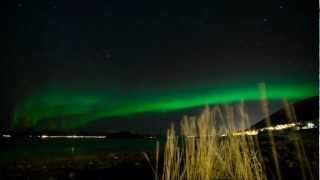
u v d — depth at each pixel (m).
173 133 5.27
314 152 9.55
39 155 20.14
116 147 30.84
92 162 15.03
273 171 8.16
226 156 5.20
